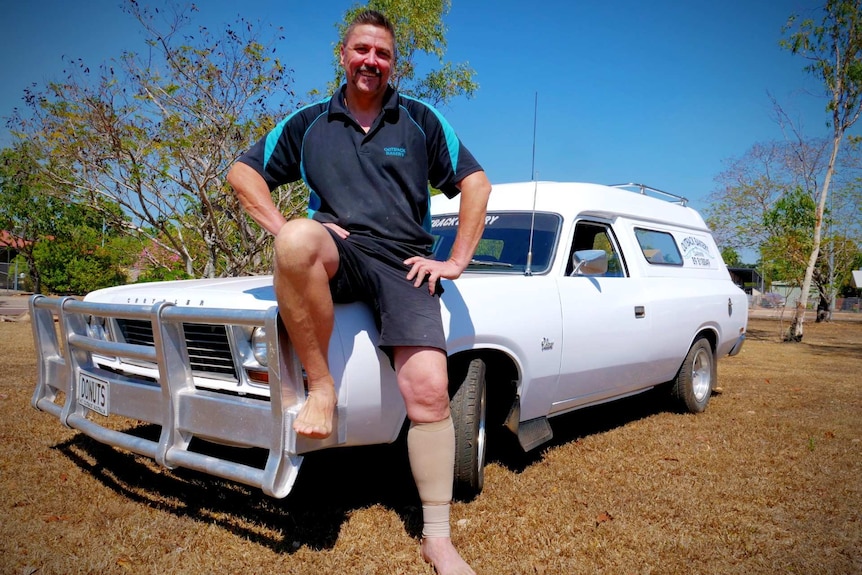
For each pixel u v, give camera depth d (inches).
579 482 147.0
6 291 1326.3
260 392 104.7
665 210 231.0
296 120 108.8
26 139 401.7
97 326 135.5
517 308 139.3
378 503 129.6
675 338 205.0
